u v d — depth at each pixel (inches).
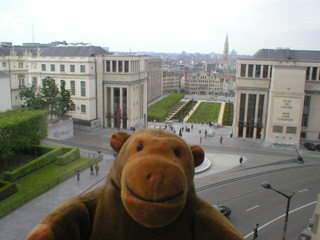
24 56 4345.5
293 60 3235.7
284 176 2299.5
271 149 2994.6
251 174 2299.5
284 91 2974.9
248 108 3356.3
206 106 7091.5
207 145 3080.7
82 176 2020.2
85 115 3390.7
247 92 3302.2
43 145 2358.5
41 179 1894.7
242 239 240.1
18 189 1737.2
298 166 2536.9
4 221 1422.2
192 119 5447.8
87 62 3270.2
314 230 1053.2
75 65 3319.4
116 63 3388.3
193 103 7411.4
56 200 1662.2
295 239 1441.9
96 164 2071.9
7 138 1918.1
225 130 3912.4
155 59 7155.5
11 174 1828.2
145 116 3964.1
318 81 3169.3
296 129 3016.7
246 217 1643.7
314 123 3260.3
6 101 2807.6
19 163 2139.5
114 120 3523.6
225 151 2886.3
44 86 2859.3
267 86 3238.2
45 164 2118.6
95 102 3464.6
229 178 2203.5
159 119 4943.4
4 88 2775.6
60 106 2901.1
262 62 3245.6
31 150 2314.2
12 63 4205.2
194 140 3272.6
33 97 2812.5
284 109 3004.4
